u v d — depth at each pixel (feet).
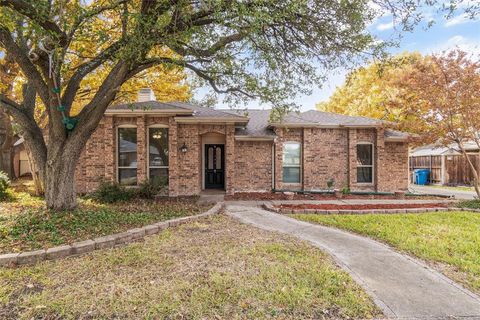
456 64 30.86
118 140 36.35
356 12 20.35
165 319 9.11
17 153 67.21
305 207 28.76
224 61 22.79
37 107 41.19
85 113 22.08
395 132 41.93
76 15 17.85
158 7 18.42
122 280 11.73
